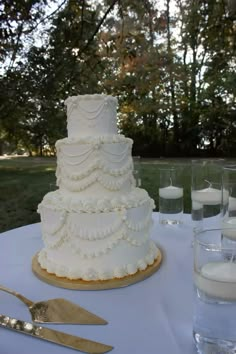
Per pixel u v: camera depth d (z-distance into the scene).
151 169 6.44
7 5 3.49
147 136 12.07
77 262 0.97
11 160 10.81
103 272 0.94
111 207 0.96
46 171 7.88
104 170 1.02
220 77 9.33
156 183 5.10
